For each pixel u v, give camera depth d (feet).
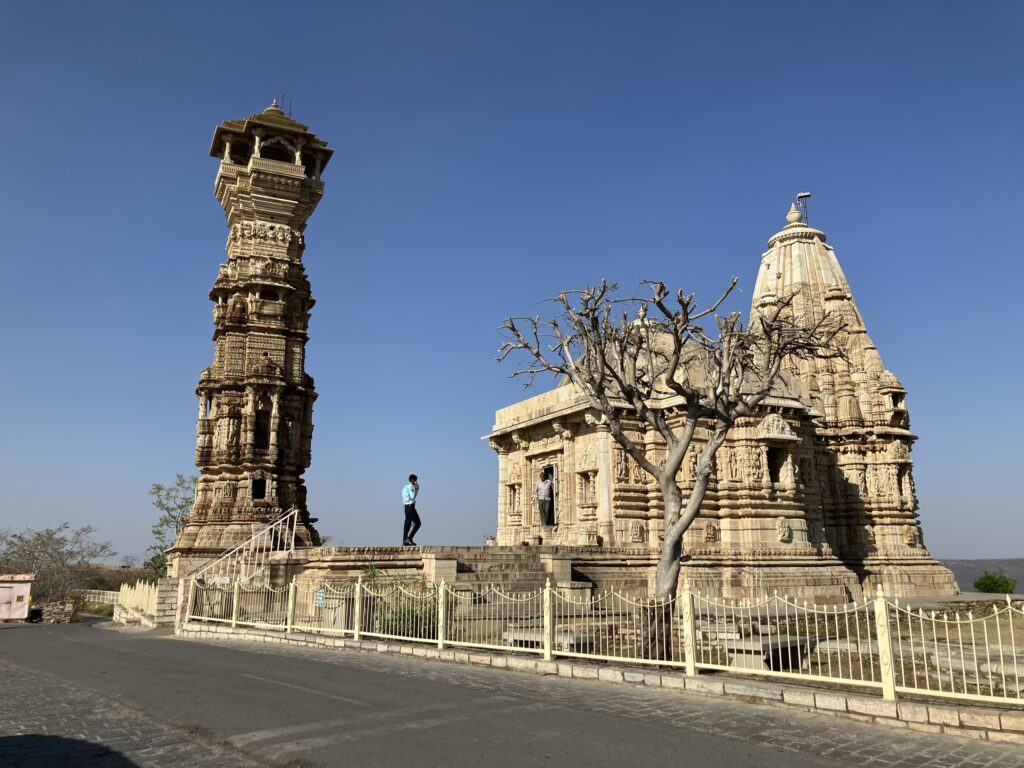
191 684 46.68
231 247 129.29
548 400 117.29
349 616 70.18
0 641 81.92
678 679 45.68
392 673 51.29
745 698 42.55
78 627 113.50
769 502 102.27
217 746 32.19
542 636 58.34
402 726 35.35
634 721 37.24
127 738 33.50
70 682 49.01
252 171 128.36
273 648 67.36
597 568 96.73
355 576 83.25
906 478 124.16
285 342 126.62
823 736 34.99
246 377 122.62
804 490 108.17
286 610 77.20
